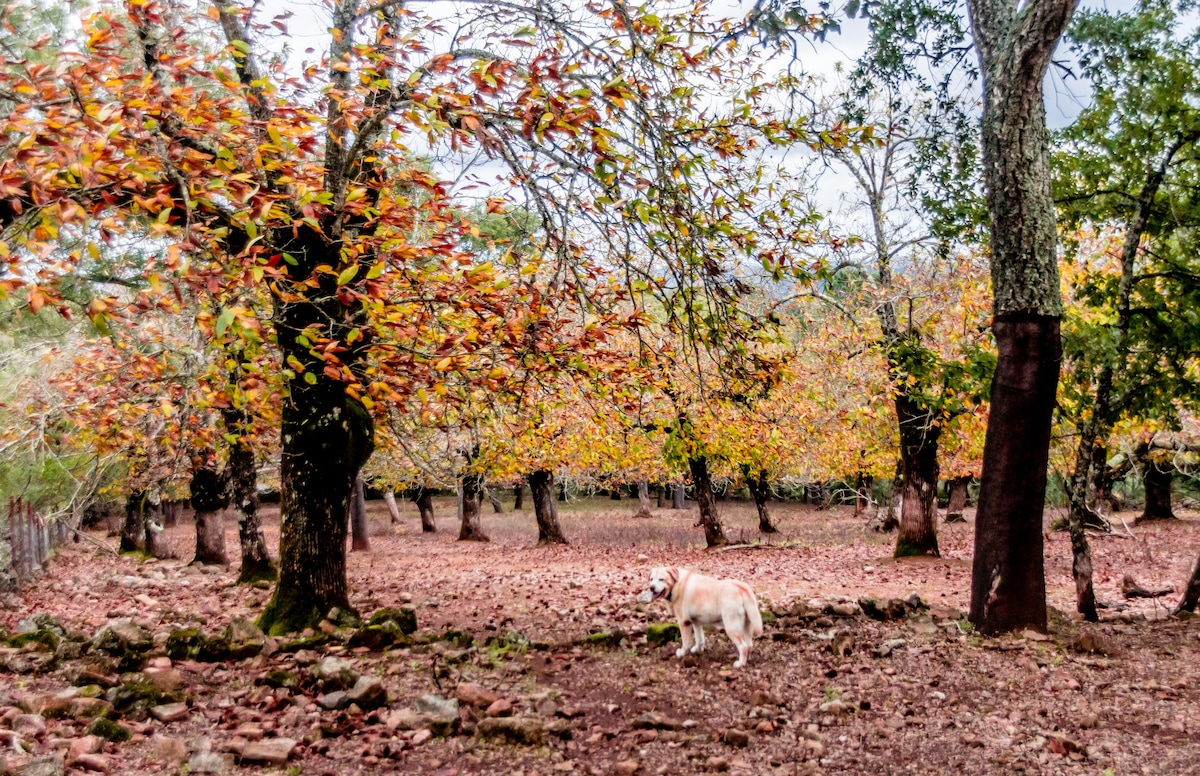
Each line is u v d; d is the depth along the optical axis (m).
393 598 13.89
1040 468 9.35
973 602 9.68
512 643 8.76
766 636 9.25
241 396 7.44
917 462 20.44
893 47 10.55
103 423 10.76
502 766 5.37
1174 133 10.52
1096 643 8.71
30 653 7.82
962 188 12.48
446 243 6.75
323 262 8.52
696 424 19.30
